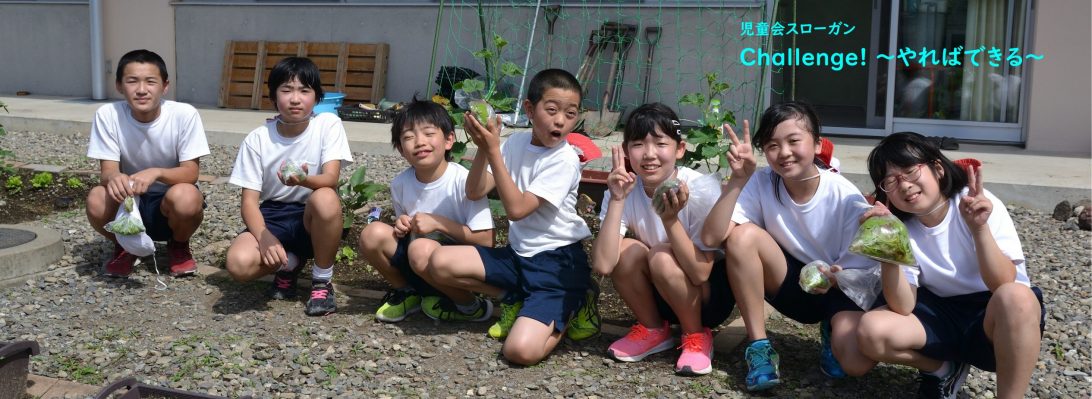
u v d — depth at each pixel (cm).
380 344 378
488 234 395
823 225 336
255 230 414
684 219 356
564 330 371
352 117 934
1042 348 381
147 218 459
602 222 351
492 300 434
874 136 895
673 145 346
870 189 670
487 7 971
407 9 1010
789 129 319
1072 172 681
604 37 923
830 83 1096
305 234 431
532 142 378
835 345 323
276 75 418
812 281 314
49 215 595
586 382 344
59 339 384
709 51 903
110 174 454
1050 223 591
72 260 491
